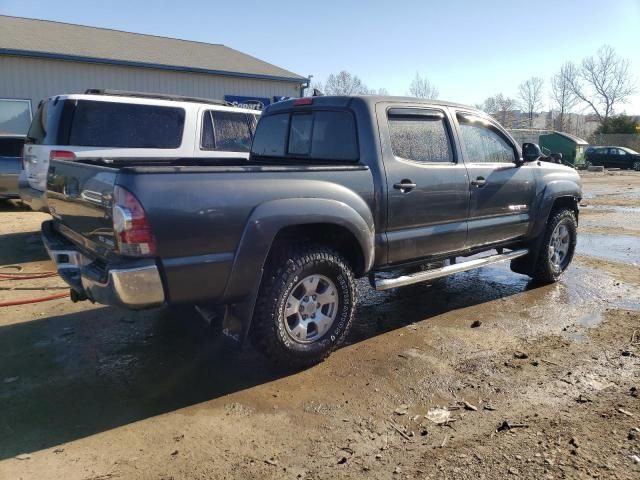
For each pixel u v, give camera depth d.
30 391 3.51
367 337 4.54
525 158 5.65
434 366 3.95
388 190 4.24
